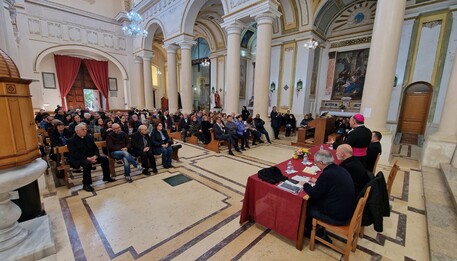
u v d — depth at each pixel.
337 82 10.86
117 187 3.53
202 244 2.18
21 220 2.30
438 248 2.00
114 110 13.09
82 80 13.07
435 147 4.45
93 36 12.13
